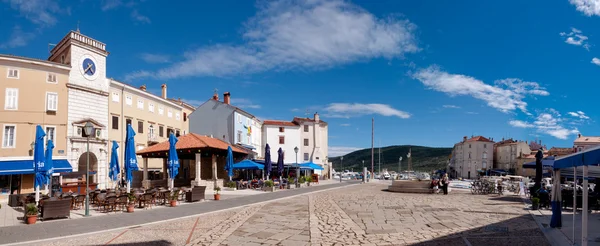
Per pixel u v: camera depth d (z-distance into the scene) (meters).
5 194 25.83
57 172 27.30
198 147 30.48
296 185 40.00
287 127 71.38
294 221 15.09
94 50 37.06
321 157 74.19
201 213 17.73
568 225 13.62
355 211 17.97
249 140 58.78
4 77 30.83
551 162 22.89
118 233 12.93
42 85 32.72
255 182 36.19
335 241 11.29
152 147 33.41
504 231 12.44
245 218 16.02
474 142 100.94
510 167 93.69
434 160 182.50
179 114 53.44
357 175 81.19
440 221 14.66
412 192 31.20
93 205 20.81
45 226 14.30
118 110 39.91
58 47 37.28
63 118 33.81
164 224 14.77
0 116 30.47
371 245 10.71
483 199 23.95
